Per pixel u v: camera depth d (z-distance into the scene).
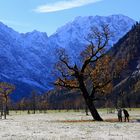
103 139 31.64
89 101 69.69
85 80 71.50
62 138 32.69
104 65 69.19
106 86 69.12
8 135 36.75
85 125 52.84
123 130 42.03
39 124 58.06
